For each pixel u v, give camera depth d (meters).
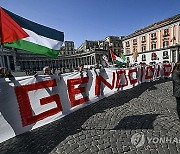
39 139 3.31
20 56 62.75
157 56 40.53
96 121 4.11
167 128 3.44
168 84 9.08
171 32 36.69
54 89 4.39
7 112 3.34
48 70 5.52
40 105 3.99
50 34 3.87
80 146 2.94
